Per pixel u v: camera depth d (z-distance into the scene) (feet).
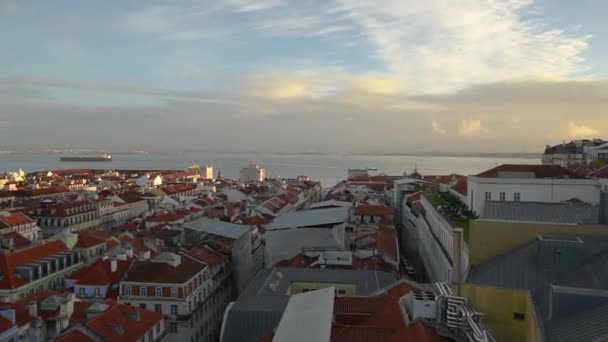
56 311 213.87
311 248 335.67
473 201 357.41
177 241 388.57
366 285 221.25
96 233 425.69
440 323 121.49
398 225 621.31
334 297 164.25
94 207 626.64
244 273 370.73
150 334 216.13
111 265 287.48
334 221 342.23
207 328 292.61
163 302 260.01
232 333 186.09
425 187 636.48
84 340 186.50
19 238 409.28
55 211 559.38
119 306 217.56
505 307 127.34
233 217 504.02
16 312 210.18
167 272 267.59
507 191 336.08
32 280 299.58
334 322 150.10
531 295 128.06
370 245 334.24
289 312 155.53
